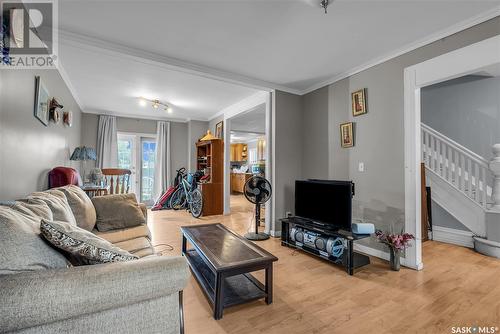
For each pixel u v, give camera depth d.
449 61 2.23
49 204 1.55
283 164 3.79
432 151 3.82
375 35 2.35
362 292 2.02
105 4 1.91
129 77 3.48
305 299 1.91
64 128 3.36
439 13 2.01
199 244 2.05
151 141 6.32
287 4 1.91
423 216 3.48
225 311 1.74
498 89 3.62
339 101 3.34
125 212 2.50
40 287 0.85
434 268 2.51
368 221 2.94
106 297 0.93
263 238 3.50
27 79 1.92
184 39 2.45
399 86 2.63
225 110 5.30
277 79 3.49
